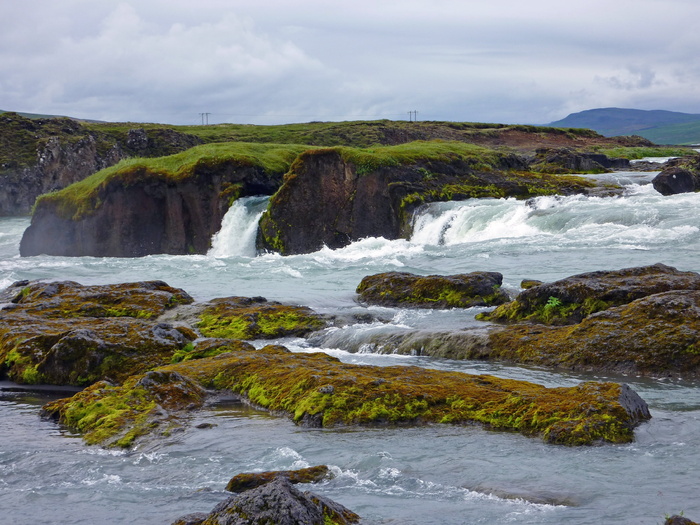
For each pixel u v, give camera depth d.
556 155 66.62
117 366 17.09
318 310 22.25
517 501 8.34
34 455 11.16
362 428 11.79
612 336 15.51
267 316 21.39
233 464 10.26
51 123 113.38
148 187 50.06
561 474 9.17
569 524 7.59
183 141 116.25
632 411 11.08
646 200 37.72
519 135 129.25
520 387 12.74
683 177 43.06
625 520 7.64
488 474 9.27
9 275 33.22
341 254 37.34
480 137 126.94
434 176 45.66
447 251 34.06
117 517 8.45
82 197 52.72
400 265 31.64
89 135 111.62
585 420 10.65
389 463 9.89
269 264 34.62
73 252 52.94
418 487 8.94
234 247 47.75
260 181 50.41
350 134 124.00
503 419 11.53
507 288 22.91
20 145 105.81
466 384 12.96
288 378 13.88
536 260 29.50
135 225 50.62
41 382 17.28
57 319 21.22
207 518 6.93
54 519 8.53
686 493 8.37
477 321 19.58
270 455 10.53
